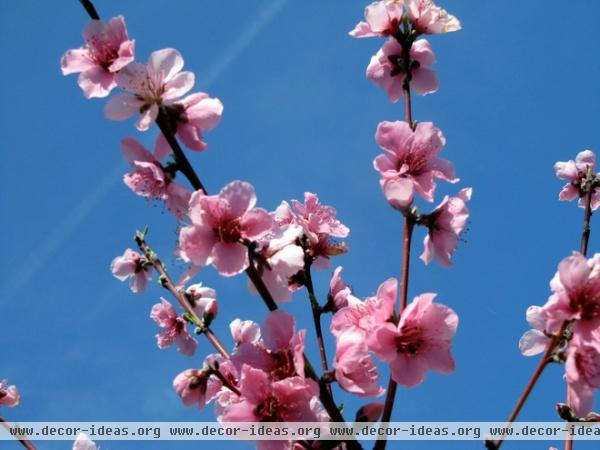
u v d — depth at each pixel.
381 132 0.92
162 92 0.90
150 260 1.02
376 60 0.97
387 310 0.88
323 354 0.92
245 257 0.88
